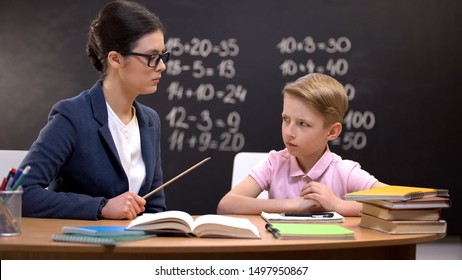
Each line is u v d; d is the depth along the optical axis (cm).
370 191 155
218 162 346
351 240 133
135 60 175
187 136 346
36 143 173
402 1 345
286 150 200
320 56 345
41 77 347
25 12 346
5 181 141
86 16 346
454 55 346
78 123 175
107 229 130
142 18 175
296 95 180
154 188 197
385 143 345
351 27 345
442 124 345
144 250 120
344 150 345
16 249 120
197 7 347
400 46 345
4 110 346
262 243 126
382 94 345
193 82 347
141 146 190
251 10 346
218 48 347
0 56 346
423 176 345
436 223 148
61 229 142
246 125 346
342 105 183
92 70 347
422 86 346
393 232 144
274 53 346
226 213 185
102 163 178
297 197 184
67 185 181
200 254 133
